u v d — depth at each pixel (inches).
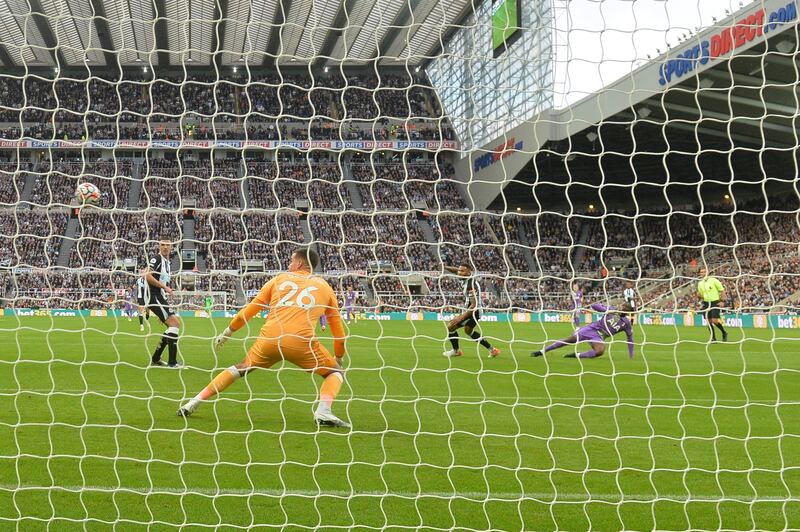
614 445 228.8
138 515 158.2
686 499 176.2
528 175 1358.3
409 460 205.9
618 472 196.9
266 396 312.0
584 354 514.9
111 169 1630.2
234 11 1072.2
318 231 1476.4
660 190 1498.5
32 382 346.3
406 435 237.1
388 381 383.2
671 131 1107.9
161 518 156.7
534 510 166.4
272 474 189.8
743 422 271.3
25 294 1306.6
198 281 1353.3
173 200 1525.6
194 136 1674.5
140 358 486.9
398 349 610.9
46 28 1328.7
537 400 321.4
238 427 243.4
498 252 1481.3
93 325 991.0
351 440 229.0
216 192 1563.7
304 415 268.8
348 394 329.4
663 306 1258.0
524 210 1566.2
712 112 986.1
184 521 155.0
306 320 249.1
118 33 1339.8
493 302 1375.5
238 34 1186.6
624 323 515.2
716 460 211.9
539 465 203.3
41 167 1627.7
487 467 199.9
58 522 153.3
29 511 159.5
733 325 1143.0
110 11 1198.9
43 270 315.0
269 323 252.1
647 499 175.6
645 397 335.6
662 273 1346.0
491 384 374.0
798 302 1079.0
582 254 1517.0
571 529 154.9
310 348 249.0
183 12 1136.2
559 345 507.8
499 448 222.1
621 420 272.1
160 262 391.5
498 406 301.4
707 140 1155.3
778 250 1238.9
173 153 1667.1
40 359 473.7
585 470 189.5
